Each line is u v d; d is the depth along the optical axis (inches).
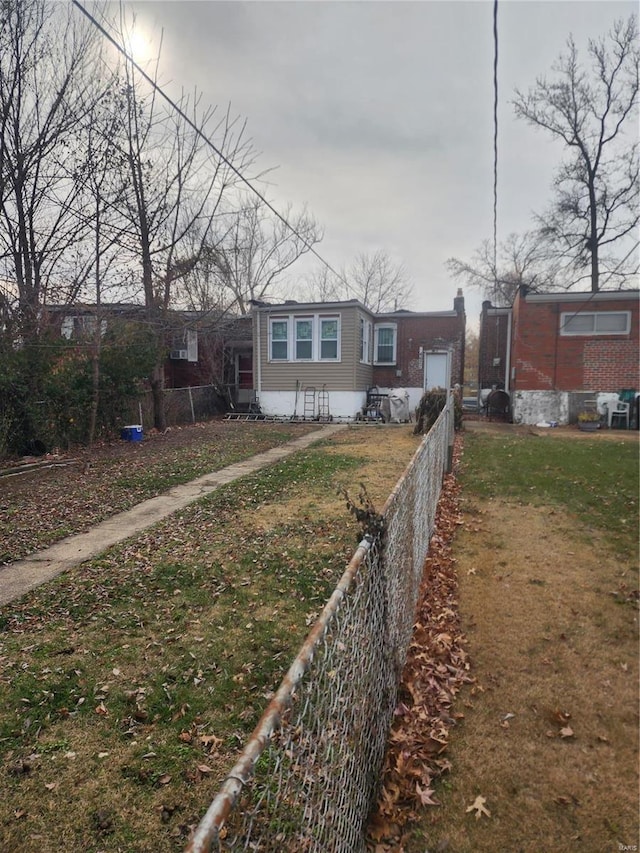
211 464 363.6
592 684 120.0
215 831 33.4
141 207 490.0
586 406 589.3
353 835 73.5
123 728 104.0
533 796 89.7
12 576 177.2
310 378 711.1
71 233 447.5
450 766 95.7
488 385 788.6
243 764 38.8
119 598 159.0
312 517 230.1
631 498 261.3
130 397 504.4
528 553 196.1
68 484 311.0
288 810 55.1
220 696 112.8
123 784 90.3
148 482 310.8
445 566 185.6
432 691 116.6
